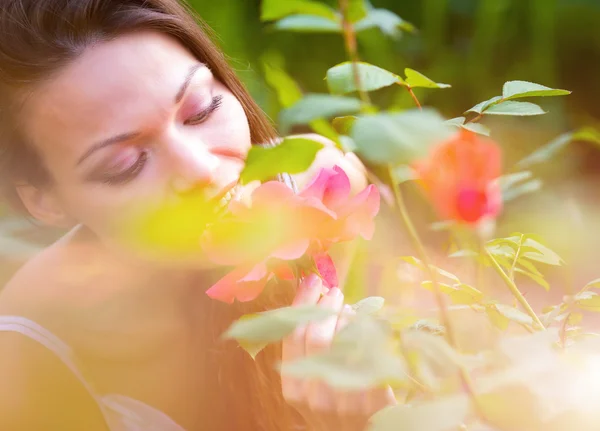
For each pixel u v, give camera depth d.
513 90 0.87
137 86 0.96
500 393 0.74
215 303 1.16
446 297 0.96
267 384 1.16
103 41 0.98
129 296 1.18
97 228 1.01
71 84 0.97
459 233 0.85
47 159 1.01
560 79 2.94
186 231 0.79
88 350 1.21
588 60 2.96
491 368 0.77
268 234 0.80
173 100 0.96
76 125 0.97
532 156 0.91
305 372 0.70
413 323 0.90
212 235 0.80
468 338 0.87
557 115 2.54
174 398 1.22
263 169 0.73
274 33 3.02
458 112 2.89
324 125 0.79
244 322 0.74
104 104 0.96
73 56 0.97
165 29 1.00
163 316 1.19
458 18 3.18
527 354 0.75
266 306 1.09
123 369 1.22
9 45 0.98
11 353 1.20
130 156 0.96
